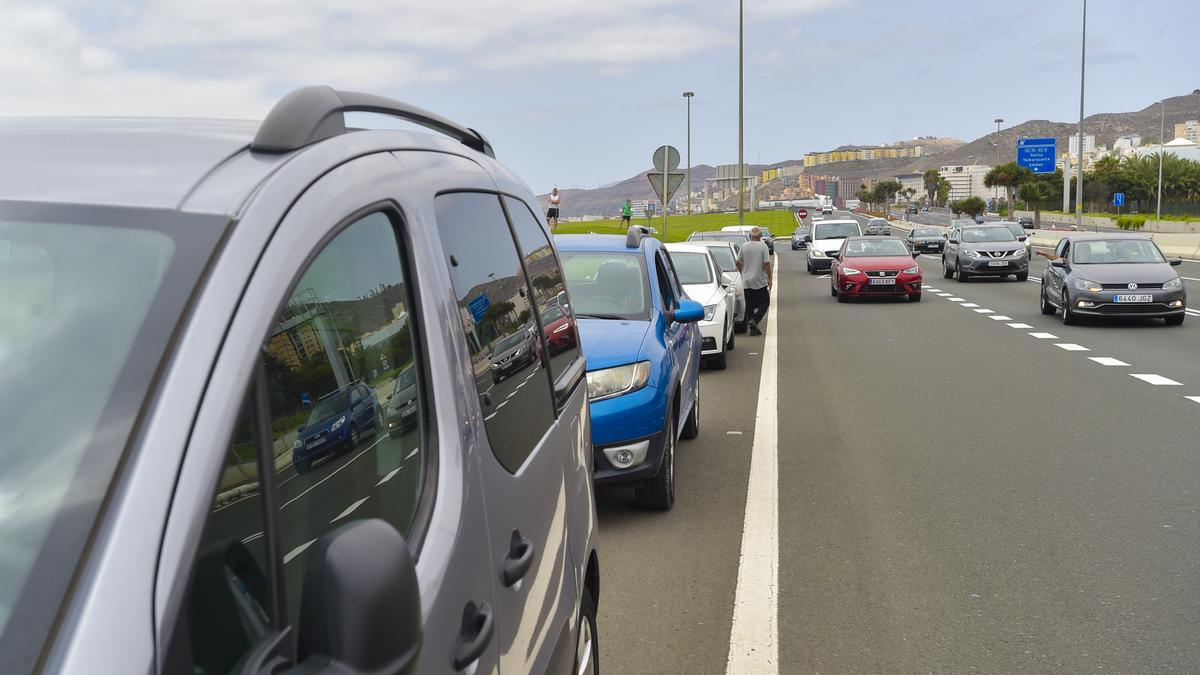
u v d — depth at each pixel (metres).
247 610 1.31
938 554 5.66
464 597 1.87
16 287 1.40
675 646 4.45
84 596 1.12
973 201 193.50
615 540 6.03
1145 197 119.94
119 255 1.41
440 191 2.33
